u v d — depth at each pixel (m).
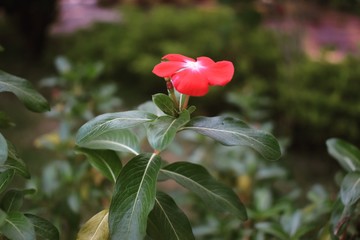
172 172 1.39
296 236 1.86
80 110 3.08
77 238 1.25
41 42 8.16
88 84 3.42
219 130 1.23
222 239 2.54
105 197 2.63
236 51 7.35
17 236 1.12
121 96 7.30
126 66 7.85
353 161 1.63
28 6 7.84
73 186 2.73
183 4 12.64
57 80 3.37
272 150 1.20
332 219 1.55
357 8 4.83
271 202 2.88
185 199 2.93
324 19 10.95
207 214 2.95
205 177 1.38
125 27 8.98
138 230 1.11
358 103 6.12
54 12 8.20
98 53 8.20
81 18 10.55
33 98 1.33
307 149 6.10
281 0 6.79
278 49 7.34
